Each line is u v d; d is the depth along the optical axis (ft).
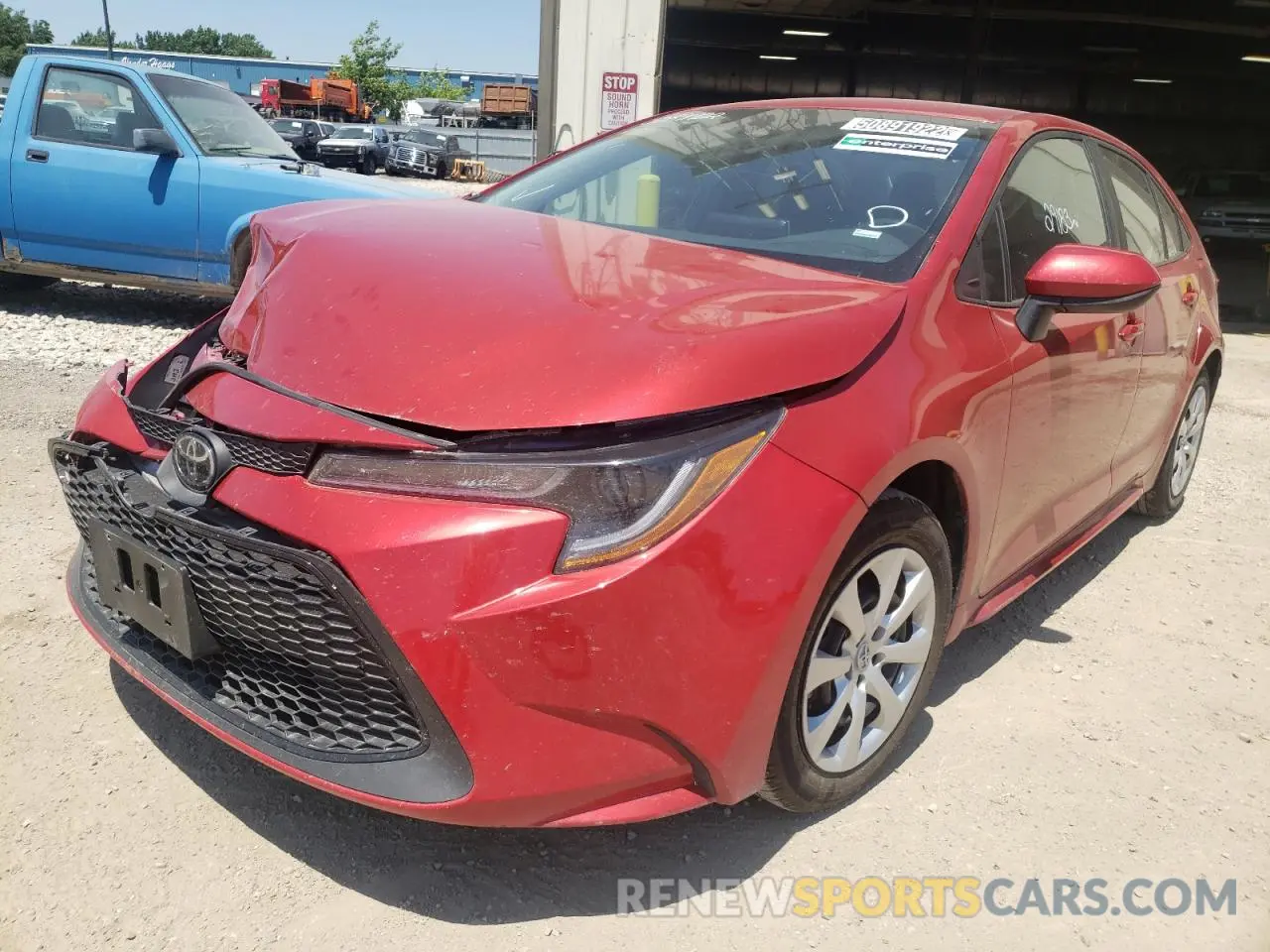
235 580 6.02
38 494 12.16
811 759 6.87
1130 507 13.24
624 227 9.19
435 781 5.66
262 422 6.11
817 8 60.08
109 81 22.13
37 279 25.66
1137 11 60.03
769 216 8.82
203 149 22.25
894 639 7.56
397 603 5.48
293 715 6.23
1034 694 9.46
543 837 7.02
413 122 166.40
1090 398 9.57
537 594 5.43
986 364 7.68
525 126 146.10
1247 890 7.01
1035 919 6.60
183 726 7.89
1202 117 74.38
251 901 6.25
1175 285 12.29
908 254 7.95
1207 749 8.72
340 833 6.90
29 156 22.07
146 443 6.88
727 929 6.32
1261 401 23.95
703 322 6.27
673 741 5.87
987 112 9.96
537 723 5.54
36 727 7.72
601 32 26.27
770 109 10.63
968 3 59.26
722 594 5.71
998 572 8.96
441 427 5.75
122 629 7.27
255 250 8.05
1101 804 7.84
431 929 6.15
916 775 8.03
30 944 5.78
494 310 6.38
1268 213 47.67
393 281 6.80
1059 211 9.82
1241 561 13.19
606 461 5.61
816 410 6.27
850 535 6.30
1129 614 11.41
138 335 21.72
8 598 9.57
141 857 6.52
